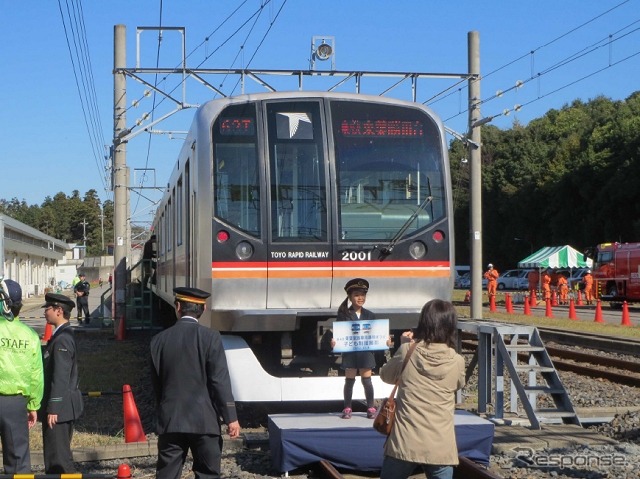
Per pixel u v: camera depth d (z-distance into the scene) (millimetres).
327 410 11320
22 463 6469
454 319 5672
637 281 37844
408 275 10047
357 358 8844
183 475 8156
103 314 26844
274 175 9891
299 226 9859
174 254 14094
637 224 52906
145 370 16281
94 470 8375
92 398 12906
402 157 10227
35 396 6551
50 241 69688
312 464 8078
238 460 8688
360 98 10266
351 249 9914
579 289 45094
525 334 10445
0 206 144000
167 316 24234
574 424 9906
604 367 16422
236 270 9680
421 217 10164
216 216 9703
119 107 21141
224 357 6160
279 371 10367
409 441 5512
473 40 21234
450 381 5570
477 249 21969
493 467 8180
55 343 7180
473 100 21281
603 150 58500
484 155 76125
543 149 71000
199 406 6051
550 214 65188
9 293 6547
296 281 9789
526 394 9609
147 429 10602
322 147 10031
